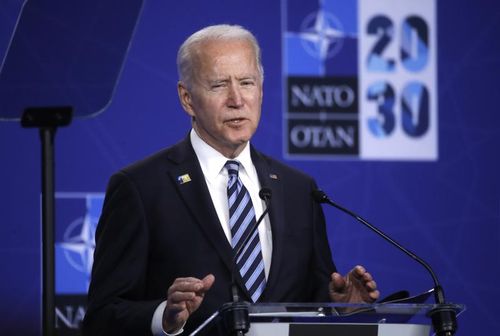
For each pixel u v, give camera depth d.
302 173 8.09
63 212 11.10
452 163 11.93
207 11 11.63
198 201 7.43
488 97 12.05
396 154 11.82
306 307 5.93
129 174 7.56
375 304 5.98
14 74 8.88
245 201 7.53
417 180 11.85
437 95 11.95
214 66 7.38
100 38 8.93
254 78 7.46
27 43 8.84
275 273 7.33
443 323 6.14
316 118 11.65
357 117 11.73
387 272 11.73
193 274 7.21
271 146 11.53
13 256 11.09
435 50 11.97
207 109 7.40
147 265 7.36
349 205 11.69
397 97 11.84
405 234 11.79
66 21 8.84
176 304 6.16
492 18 12.19
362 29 11.81
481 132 12.02
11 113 8.95
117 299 7.11
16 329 11.03
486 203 11.97
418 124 11.88
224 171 7.67
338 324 6.08
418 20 11.95
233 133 7.41
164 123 11.46
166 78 11.50
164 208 7.39
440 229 11.87
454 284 11.87
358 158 11.72
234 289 6.32
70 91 9.01
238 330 5.79
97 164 11.24
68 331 10.94
